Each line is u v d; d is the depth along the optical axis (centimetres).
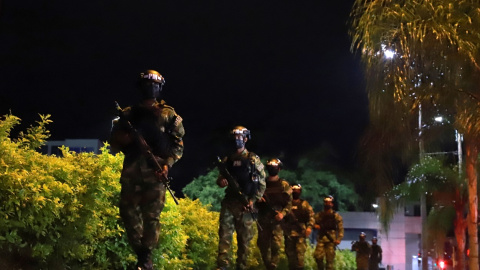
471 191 1353
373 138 1320
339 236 1692
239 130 1027
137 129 679
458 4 1088
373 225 5484
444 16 1081
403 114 1161
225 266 1005
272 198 1220
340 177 4394
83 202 692
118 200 782
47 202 621
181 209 1139
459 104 1154
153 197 667
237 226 1012
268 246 1223
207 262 1175
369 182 1359
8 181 585
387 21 1112
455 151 2106
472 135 1208
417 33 1063
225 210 1014
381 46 1112
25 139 681
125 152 682
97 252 762
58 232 669
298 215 1405
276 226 1220
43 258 647
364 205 1423
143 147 666
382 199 2072
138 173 665
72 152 780
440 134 1319
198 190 3731
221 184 1013
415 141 1320
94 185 706
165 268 915
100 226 752
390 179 1335
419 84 1134
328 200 1692
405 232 5509
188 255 1121
